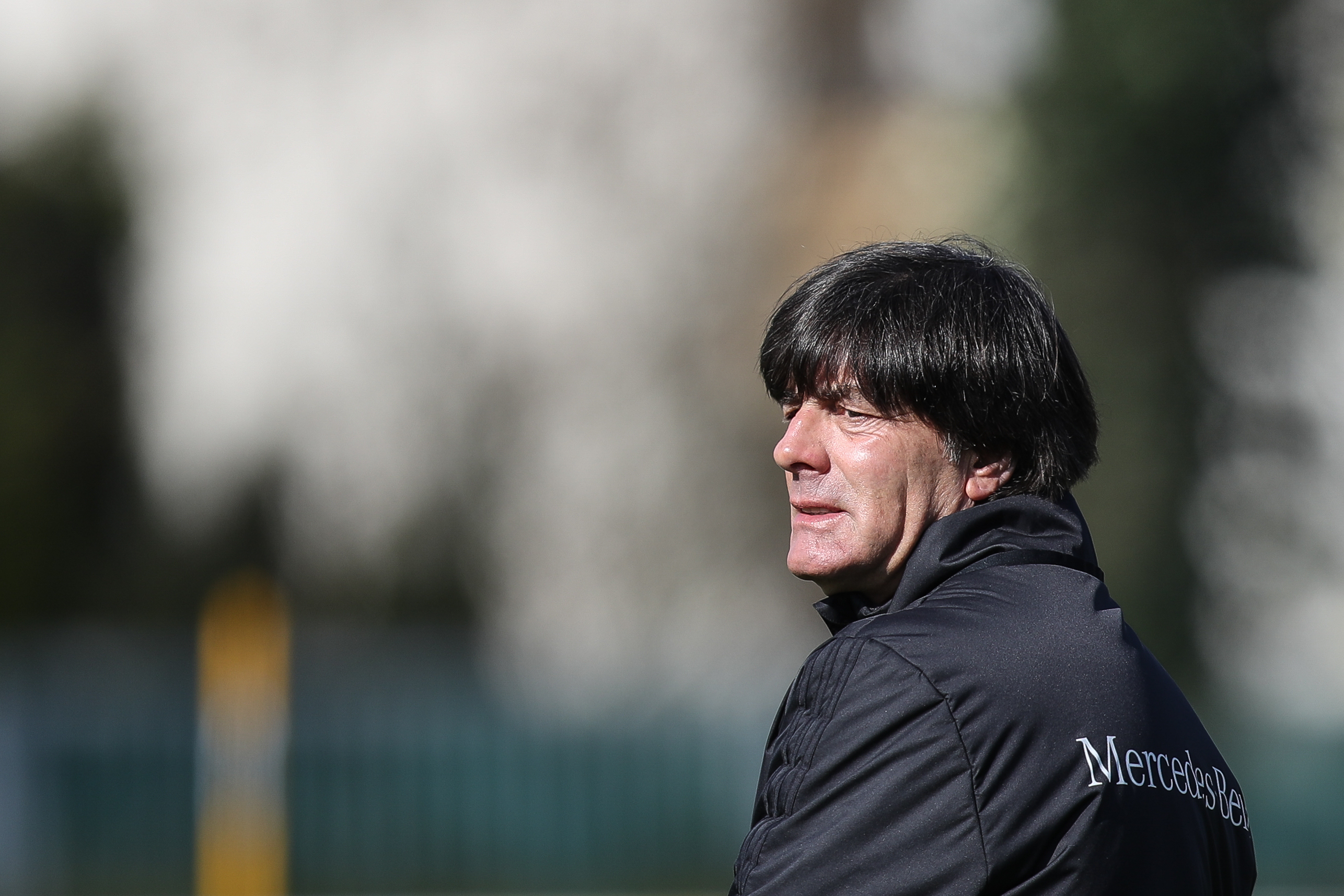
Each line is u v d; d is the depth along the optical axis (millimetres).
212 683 37844
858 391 6492
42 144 67562
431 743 38344
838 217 58125
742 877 6000
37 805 37500
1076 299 42281
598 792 38250
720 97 60844
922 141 55344
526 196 62094
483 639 61406
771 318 6871
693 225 60344
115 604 65875
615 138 61281
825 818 5820
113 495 66875
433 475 63188
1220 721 36844
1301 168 42656
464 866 37938
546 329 61312
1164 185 42312
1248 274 43062
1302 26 42094
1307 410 43500
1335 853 35750
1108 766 5859
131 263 66938
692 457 59406
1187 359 42406
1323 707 43438
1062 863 5734
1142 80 41531
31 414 65250
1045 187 43062
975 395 6406
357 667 53281
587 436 60188
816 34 60125
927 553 6352
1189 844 6062
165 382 66062
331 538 64250
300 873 37688
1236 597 42844
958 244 7383
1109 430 41781
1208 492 42719
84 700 39812
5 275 66250
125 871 37406
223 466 65438
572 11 61938
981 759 5746
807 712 6129
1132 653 6270
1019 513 6461
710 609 58625
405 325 63250
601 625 59094
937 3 57156
